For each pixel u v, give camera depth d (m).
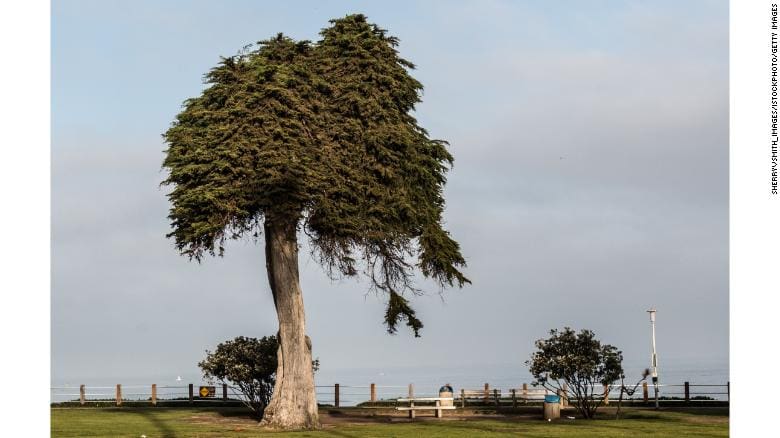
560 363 36.31
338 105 36.38
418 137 38.25
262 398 37.69
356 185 35.34
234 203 33.28
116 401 46.75
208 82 35.56
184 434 30.39
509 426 33.12
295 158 33.81
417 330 40.75
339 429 33.22
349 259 36.34
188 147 34.25
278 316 35.41
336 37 37.56
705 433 29.09
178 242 34.34
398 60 38.22
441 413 39.22
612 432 29.97
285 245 35.38
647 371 38.25
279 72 34.56
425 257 38.12
